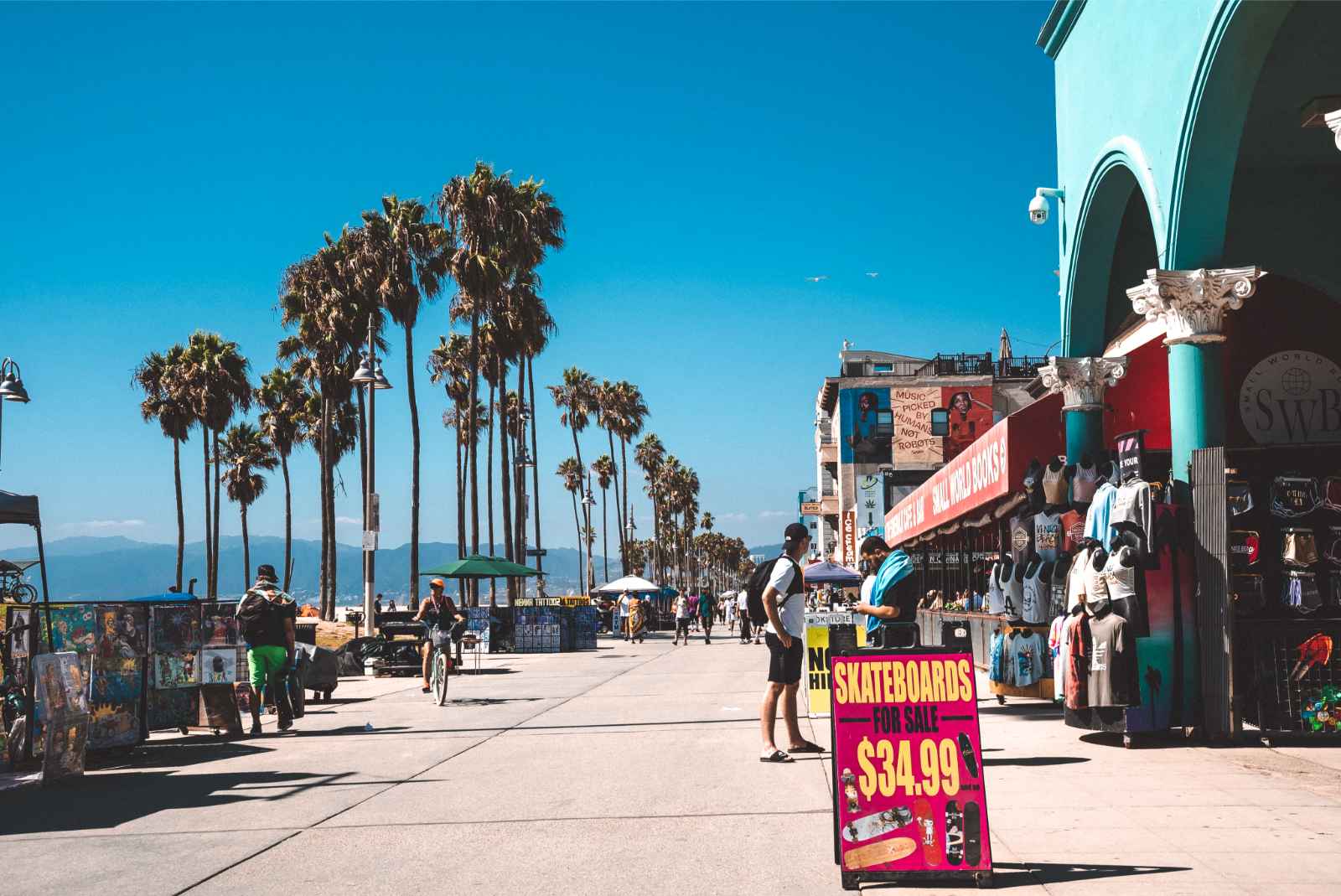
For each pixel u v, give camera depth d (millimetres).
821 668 12773
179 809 7805
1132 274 14516
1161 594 9430
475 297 41188
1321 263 13586
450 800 7828
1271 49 10453
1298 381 14031
